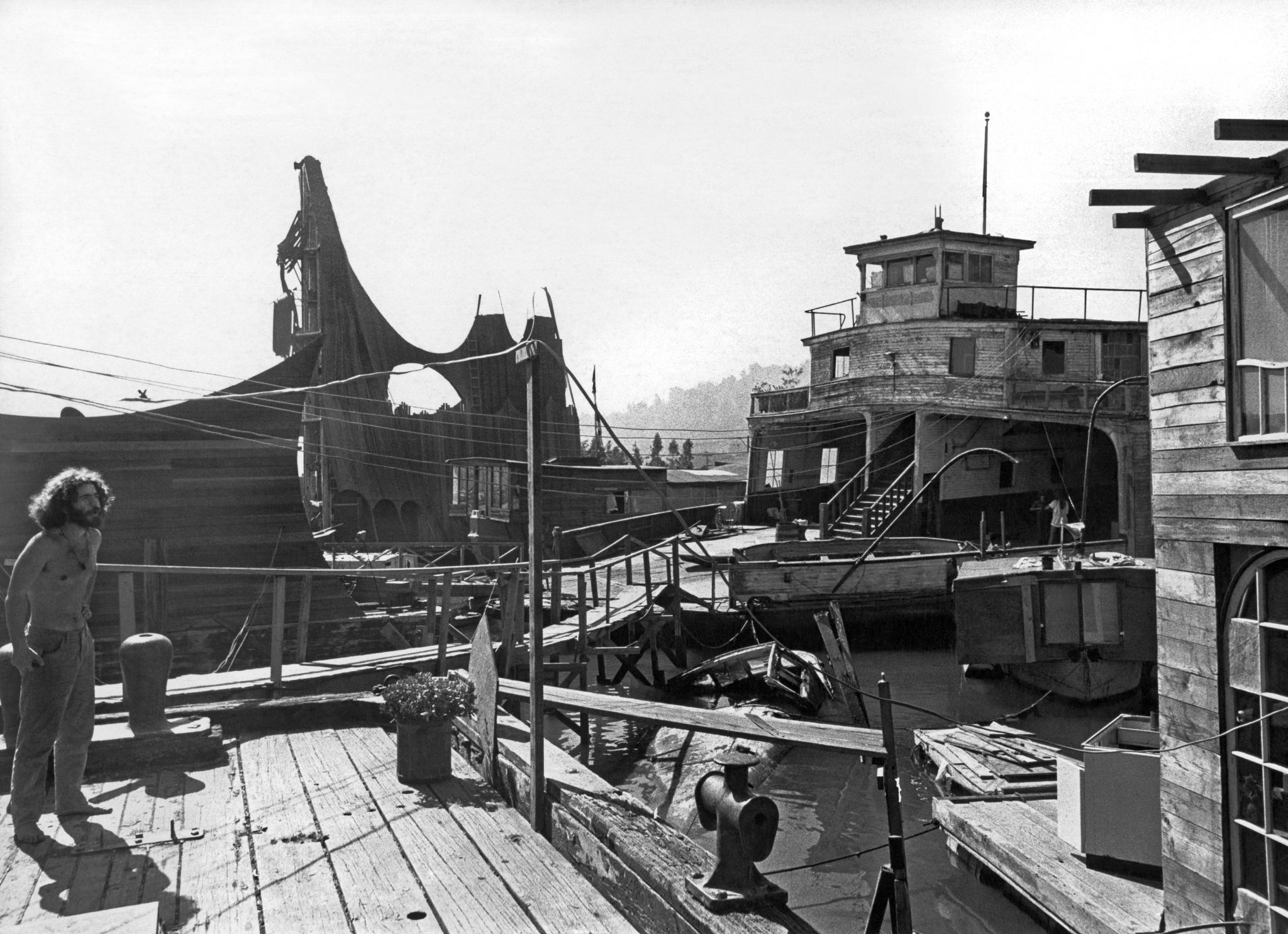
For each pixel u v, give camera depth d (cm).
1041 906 694
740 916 409
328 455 4000
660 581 2661
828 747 632
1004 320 3044
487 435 4844
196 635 1634
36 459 1620
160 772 682
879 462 3275
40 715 530
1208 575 554
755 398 3953
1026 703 1659
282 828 563
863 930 776
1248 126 470
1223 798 537
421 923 430
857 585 2208
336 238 4547
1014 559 2016
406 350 4822
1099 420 2852
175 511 1698
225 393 1769
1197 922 563
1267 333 508
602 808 539
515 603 1312
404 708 650
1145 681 1523
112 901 454
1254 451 513
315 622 1600
